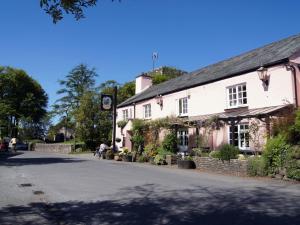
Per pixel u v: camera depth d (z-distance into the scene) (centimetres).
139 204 892
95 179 1376
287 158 1326
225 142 2000
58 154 3744
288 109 1571
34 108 6325
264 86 1823
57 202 934
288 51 1775
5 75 6022
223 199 939
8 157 2945
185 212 798
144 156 2372
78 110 4184
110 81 4934
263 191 1062
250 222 703
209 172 1664
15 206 891
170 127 2406
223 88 2119
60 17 648
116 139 3347
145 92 3469
